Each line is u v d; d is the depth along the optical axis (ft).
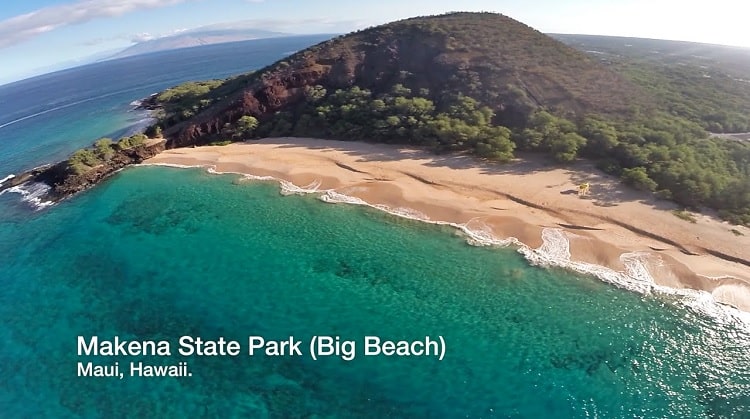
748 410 90.68
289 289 132.67
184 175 219.00
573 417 91.30
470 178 186.70
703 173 160.25
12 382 107.65
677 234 141.49
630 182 169.07
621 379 98.58
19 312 131.34
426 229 158.10
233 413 97.14
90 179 219.41
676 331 109.91
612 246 139.13
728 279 122.72
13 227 182.29
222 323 121.49
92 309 130.62
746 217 144.56
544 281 129.29
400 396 98.32
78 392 103.96
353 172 202.08
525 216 157.89
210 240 160.04
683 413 90.63
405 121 230.68
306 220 169.17
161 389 103.55
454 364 104.99
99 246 161.89
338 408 96.63
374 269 139.54
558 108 223.71
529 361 104.53
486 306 121.90
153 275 143.02
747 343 105.60
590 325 113.39
